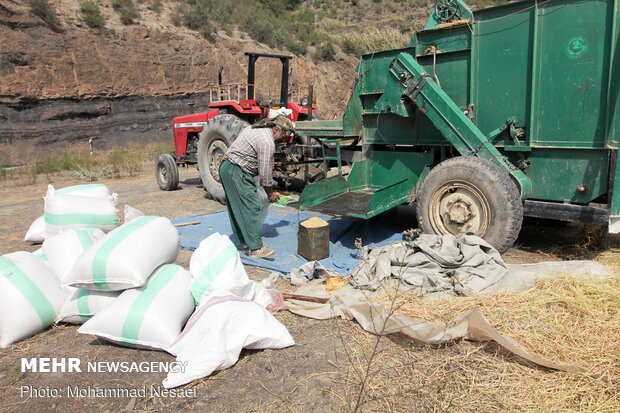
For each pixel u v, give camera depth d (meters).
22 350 3.21
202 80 22.45
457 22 4.96
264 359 2.94
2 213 7.87
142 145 18.48
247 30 27.45
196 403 2.56
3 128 15.74
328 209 5.15
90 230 4.23
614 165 4.20
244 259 4.80
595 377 2.53
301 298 3.61
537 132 4.63
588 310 3.12
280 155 8.04
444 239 4.14
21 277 3.36
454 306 3.35
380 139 5.96
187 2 26.44
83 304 3.36
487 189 4.30
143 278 3.13
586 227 5.26
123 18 21.25
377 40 29.06
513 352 2.77
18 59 16.62
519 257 4.68
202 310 2.99
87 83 18.30
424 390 2.53
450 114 4.80
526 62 4.63
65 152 14.85
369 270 3.98
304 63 27.00
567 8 4.30
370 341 3.09
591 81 4.26
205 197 8.77
